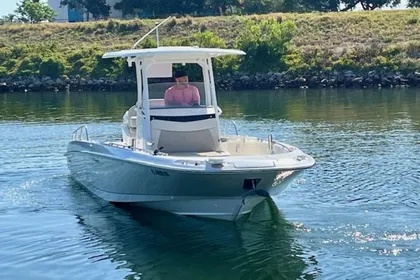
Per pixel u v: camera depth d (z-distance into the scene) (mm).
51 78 47719
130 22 55750
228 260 9773
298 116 26859
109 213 12227
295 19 53219
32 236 10922
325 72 44062
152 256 9984
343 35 49688
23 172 15828
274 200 12758
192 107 12250
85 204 12875
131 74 46469
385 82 42500
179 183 10789
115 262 9750
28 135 22234
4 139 21328
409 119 24703
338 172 15062
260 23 49375
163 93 12383
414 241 10266
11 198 13344
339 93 38656
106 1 78438
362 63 44188
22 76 48094
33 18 72312
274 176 10562
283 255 9867
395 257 9625
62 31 56344
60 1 79688
